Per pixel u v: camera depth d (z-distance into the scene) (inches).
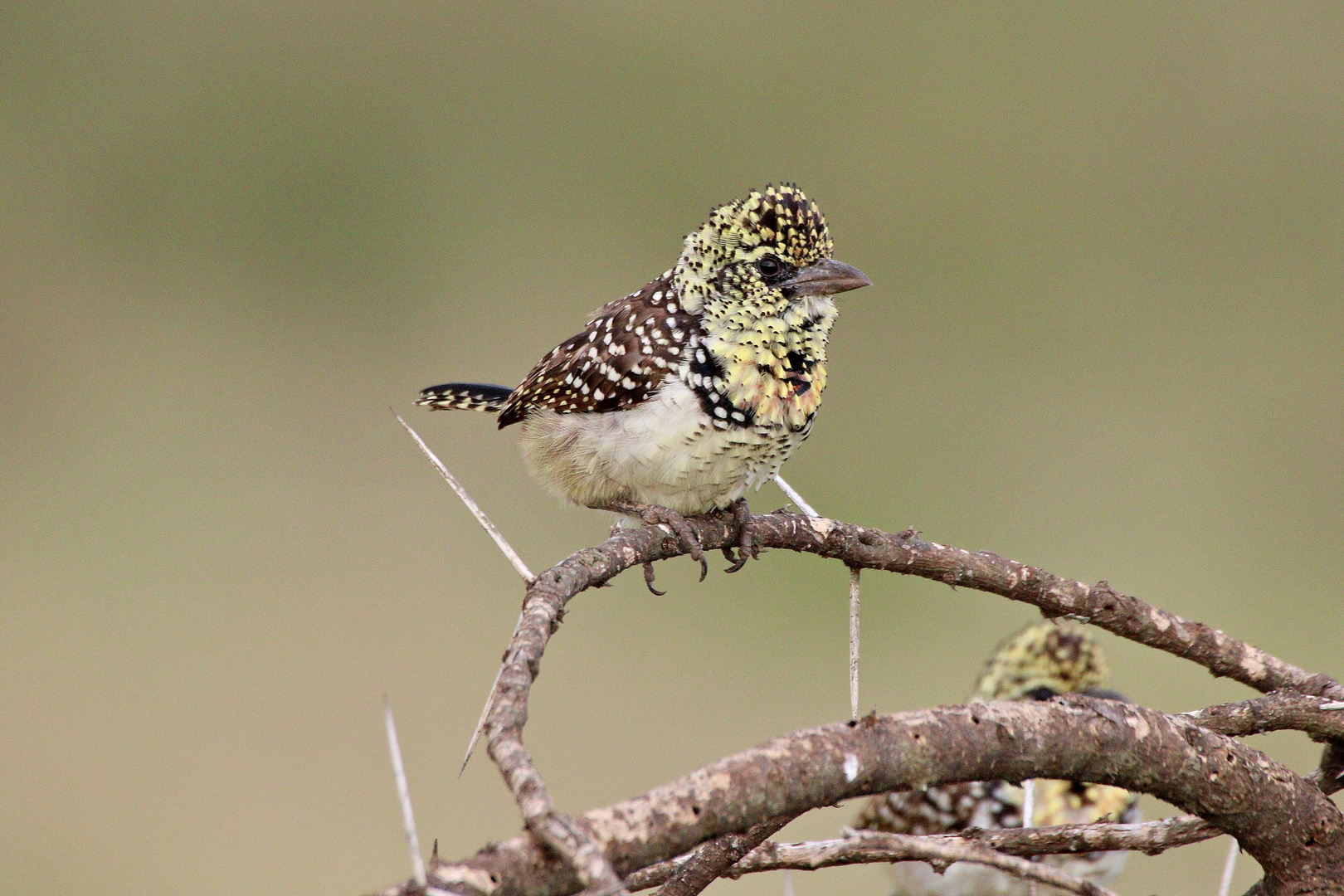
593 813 124.5
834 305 276.7
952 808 319.6
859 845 173.8
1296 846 165.5
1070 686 344.5
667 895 171.6
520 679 137.4
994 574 202.4
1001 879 311.0
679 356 260.5
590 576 172.9
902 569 204.4
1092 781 156.0
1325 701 181.0
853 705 176.4
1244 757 162.4
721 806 128.5
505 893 113.4
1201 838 173.3
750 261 265.1
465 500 167.3
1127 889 421.4
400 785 111.0
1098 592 198.8
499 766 121.2
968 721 147.7
